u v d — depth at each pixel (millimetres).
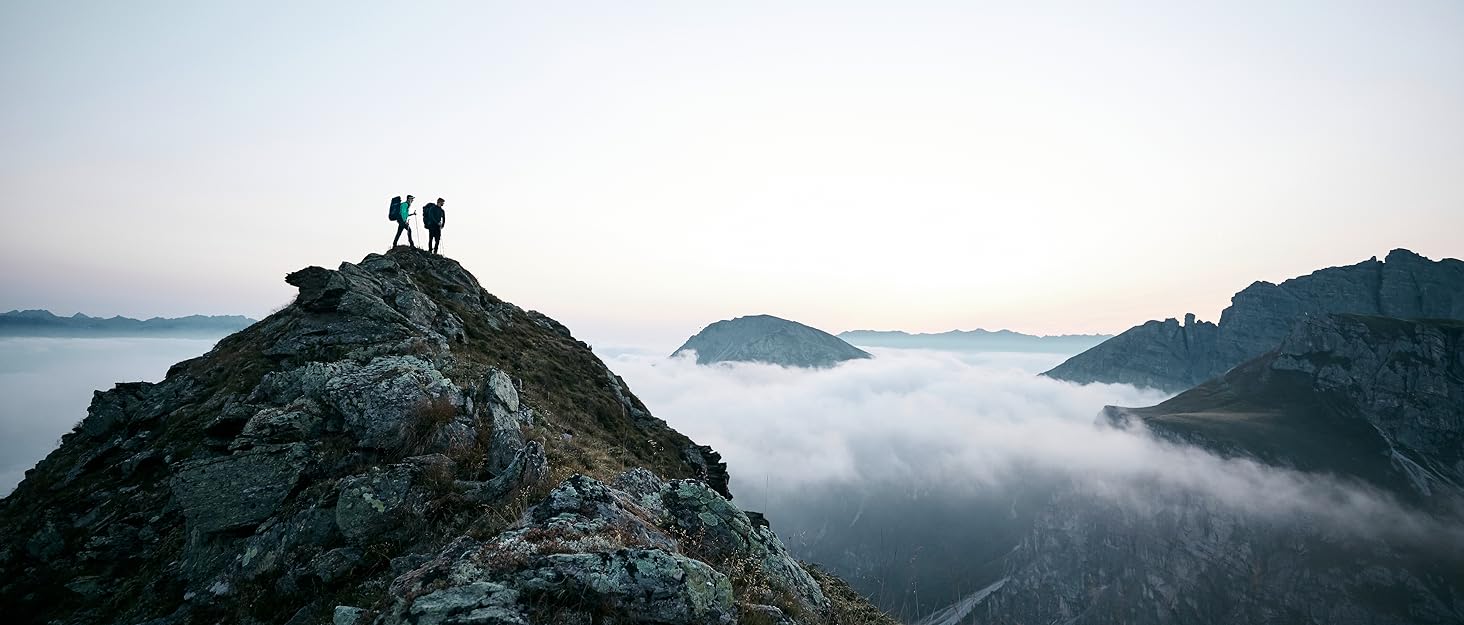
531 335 38000
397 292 28281
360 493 13867
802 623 12320
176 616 13094
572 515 11531
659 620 8914
